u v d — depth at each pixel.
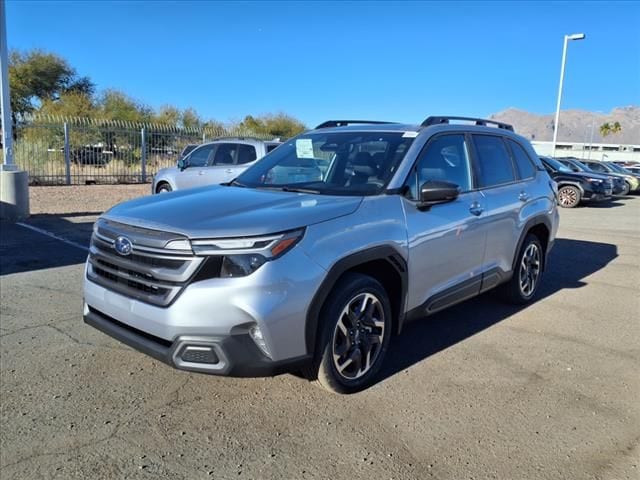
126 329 3.41
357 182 4.10
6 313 5.13
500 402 3.69
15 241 8.66
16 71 36.12
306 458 2.97
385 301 3.82
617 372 4.25
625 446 3.19
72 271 6.81
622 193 23.47
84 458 2.91
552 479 2.86
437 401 3.67
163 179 12.53
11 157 10.81
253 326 3.05
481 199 4.82
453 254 4.41
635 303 6.19
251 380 3.86
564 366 4.34
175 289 3.07
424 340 4.81
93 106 31.30
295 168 4.57
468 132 5.00
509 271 5.41
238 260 3.03
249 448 3.05
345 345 3.57
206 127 24.27
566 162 21.34
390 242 3.70
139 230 3.29
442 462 2.98
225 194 3.99
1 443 3.02
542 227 6.01
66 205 13.50
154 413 3.39
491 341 4.83
